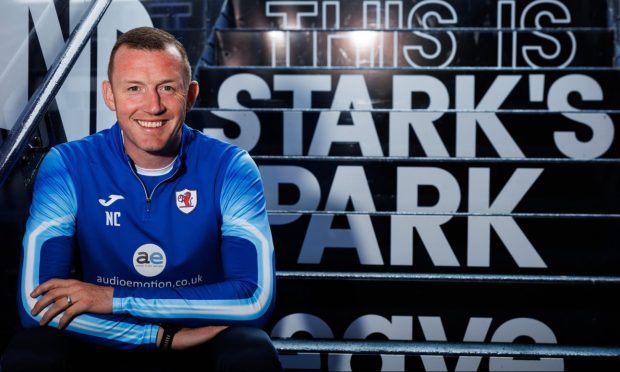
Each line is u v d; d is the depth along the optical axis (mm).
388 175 2312
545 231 2176
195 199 1453
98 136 1509
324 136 2512
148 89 1329
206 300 1320
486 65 3236
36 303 1278
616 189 2250
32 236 1366
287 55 3297
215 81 2824
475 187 2293
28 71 1600
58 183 1413
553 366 1946
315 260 2225
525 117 2438
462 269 2199
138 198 1433
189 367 1318
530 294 2076
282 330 2113
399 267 2211
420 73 2752
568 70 2678
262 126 2518
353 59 3299
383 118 2492
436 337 2098
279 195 2338
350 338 2105
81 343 1307
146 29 1381
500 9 3588
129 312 1293
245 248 1419
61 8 1803
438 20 3643
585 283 2047
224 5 3543
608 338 2066
